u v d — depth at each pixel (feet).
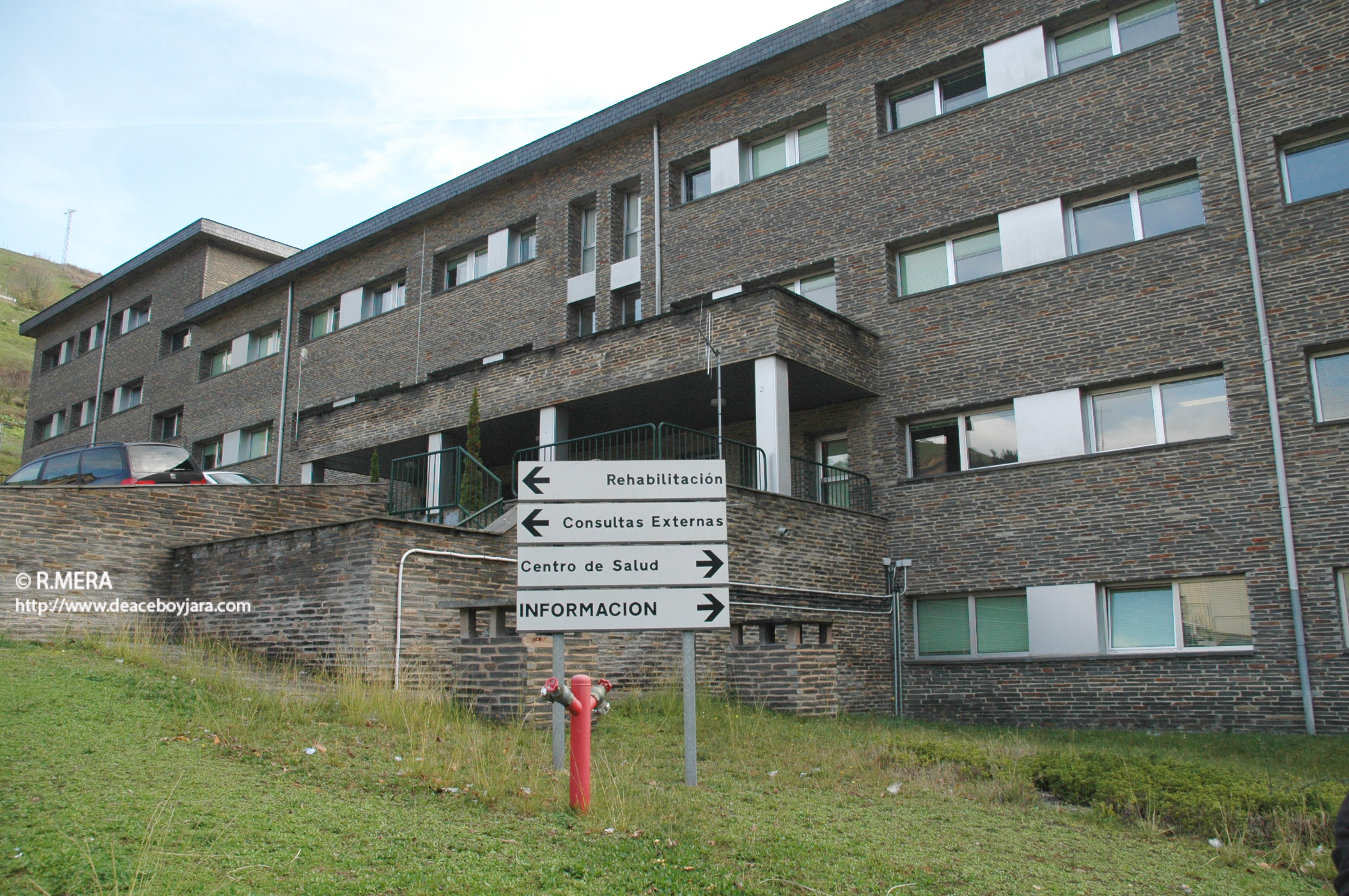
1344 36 50.52
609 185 78.74
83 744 23.17
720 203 71.92
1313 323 49.03
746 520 50.39
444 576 41.65
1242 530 49.34
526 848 18.97
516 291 83.20
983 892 18.62
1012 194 59.82
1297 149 51.90
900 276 64.59
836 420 63.98
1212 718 48.60
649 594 27.86
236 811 19.27
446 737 28.84
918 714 57.62
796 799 25.52
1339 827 9.83
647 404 64.59
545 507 28.19
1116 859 21.54
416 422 71.36
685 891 17.30
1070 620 53.62
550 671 33.37
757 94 71.72
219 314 114.21
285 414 101.24
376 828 19.22
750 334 56.39
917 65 64.85
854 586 57.06
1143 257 54.70
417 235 92.79
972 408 59.82
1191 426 52.65
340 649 39.37
